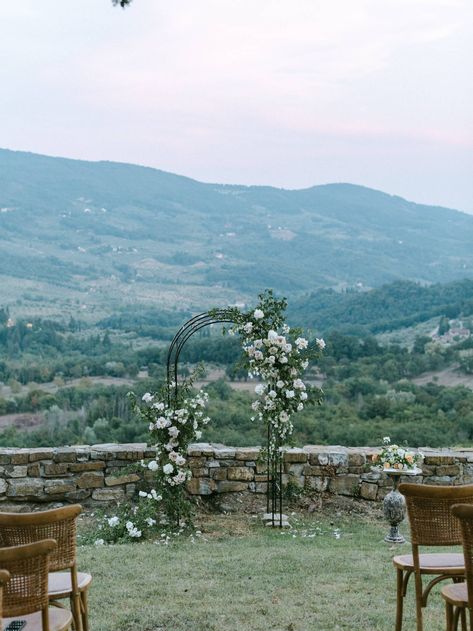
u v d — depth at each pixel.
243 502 8.24
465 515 2.88
